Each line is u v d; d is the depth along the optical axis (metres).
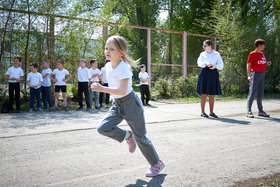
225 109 7.69
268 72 13.17
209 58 5.88
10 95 7.03
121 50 2.33
